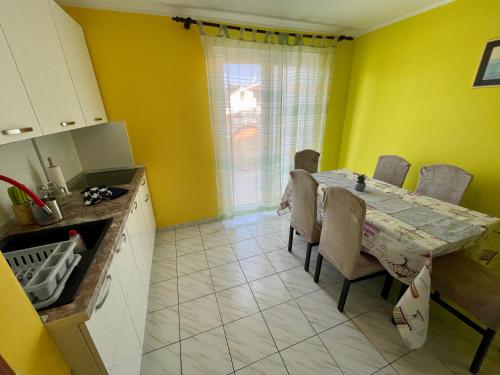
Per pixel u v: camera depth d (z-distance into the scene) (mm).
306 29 2586
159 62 2127
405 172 2182
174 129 2391
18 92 917
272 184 3021
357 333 1491
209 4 1965
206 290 1855
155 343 1439
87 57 1798
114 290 978
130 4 1885
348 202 1333
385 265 1377
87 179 2037
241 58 2352
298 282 1933
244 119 2596
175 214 2727
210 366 1313
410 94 2371
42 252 897
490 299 1150
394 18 2381
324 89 2898
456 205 1645
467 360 1314
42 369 637
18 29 952
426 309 1155
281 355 1366
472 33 1828
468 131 1950
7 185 1231
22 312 595
